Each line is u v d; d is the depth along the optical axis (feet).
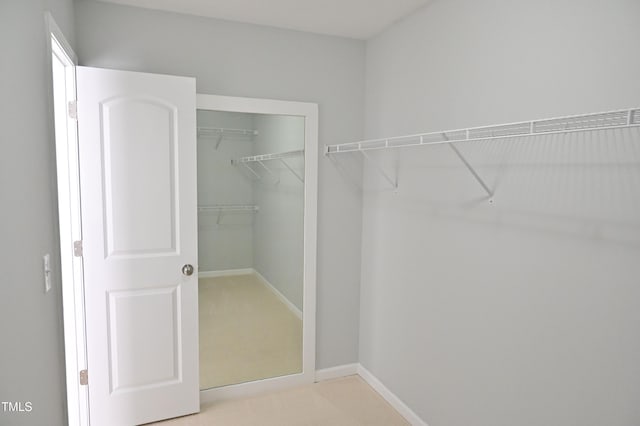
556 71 5.32
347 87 9.81
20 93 4.09
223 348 9.32
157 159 7.91
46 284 4.95
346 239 10.11
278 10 8.17
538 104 5.59
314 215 9.71
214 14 8.42
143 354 8.09
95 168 7.50
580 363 5.16
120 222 7.75
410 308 8.46
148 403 8.20
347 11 8.16
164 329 8.21
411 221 8.36
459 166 7.04
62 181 7.38
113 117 7.56
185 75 8.50
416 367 8.31
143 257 7.97
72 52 7.04
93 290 7.64
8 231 3.68
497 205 6.30
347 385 9.94
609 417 4.85
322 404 9.07
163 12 8.24
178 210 8.16
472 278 6.84
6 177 3.64
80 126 7.34
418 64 8.04
